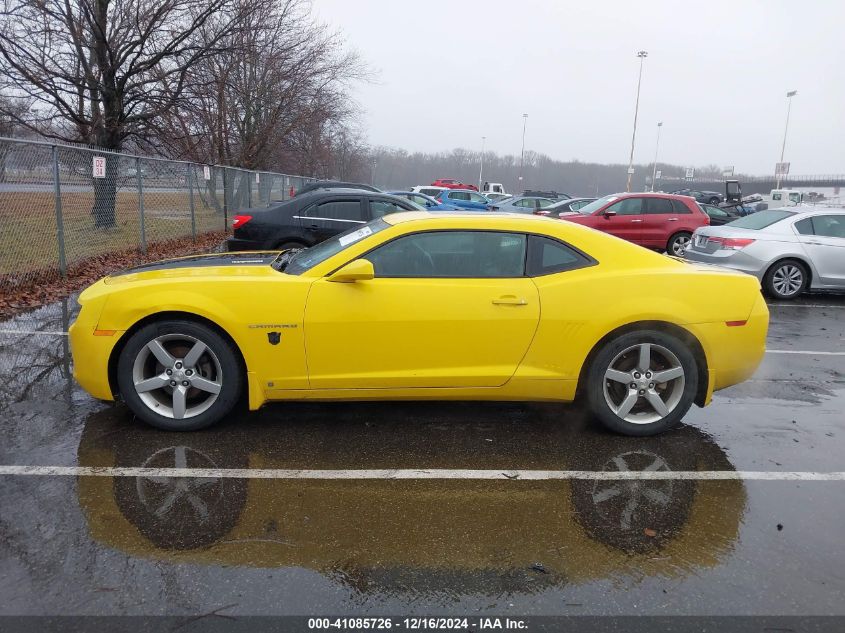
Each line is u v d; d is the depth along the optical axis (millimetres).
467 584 2553
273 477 3434
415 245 3943
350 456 3730
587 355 3957
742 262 9859
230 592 2453
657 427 4086
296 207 9477
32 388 4730
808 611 2422
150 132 18203
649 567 2693
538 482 3471
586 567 2686
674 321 3934
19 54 15273
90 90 15891
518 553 2779
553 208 18312
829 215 9953
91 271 9656
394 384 3906
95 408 4355
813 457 3875
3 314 7090
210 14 17234
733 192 38219
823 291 10578
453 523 3020
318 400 3965
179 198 14070
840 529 3029
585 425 4316
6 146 8250
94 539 2783
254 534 2867
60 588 2439
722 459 3820
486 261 3965
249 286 3797
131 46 15883
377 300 3797
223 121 23375
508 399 4047
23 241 8883
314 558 2697
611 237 4141
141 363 3883
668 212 14078
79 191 10273
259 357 3820
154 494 3207
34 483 3287
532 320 3873
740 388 5273
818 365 6062
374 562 2684
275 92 25031
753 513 3172
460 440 4012
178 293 3775
